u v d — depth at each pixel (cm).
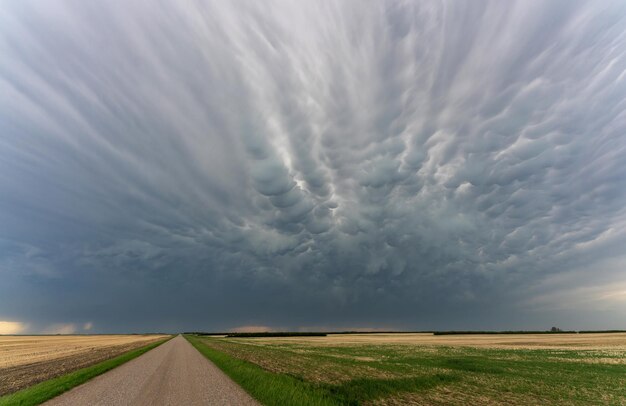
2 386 2147
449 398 1794
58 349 6500
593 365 3284
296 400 1458
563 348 5744
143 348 5562
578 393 1962
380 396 1802
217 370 2645
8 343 9700
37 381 2316
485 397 1833
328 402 1474
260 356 4125
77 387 1873
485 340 9556
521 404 1688
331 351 5347
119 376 2316
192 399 1516
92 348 6688
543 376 2586
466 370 2955
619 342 7462
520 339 9956
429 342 8656
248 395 1602
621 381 2370
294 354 4600
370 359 3950
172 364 3144
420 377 2452
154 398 1548
